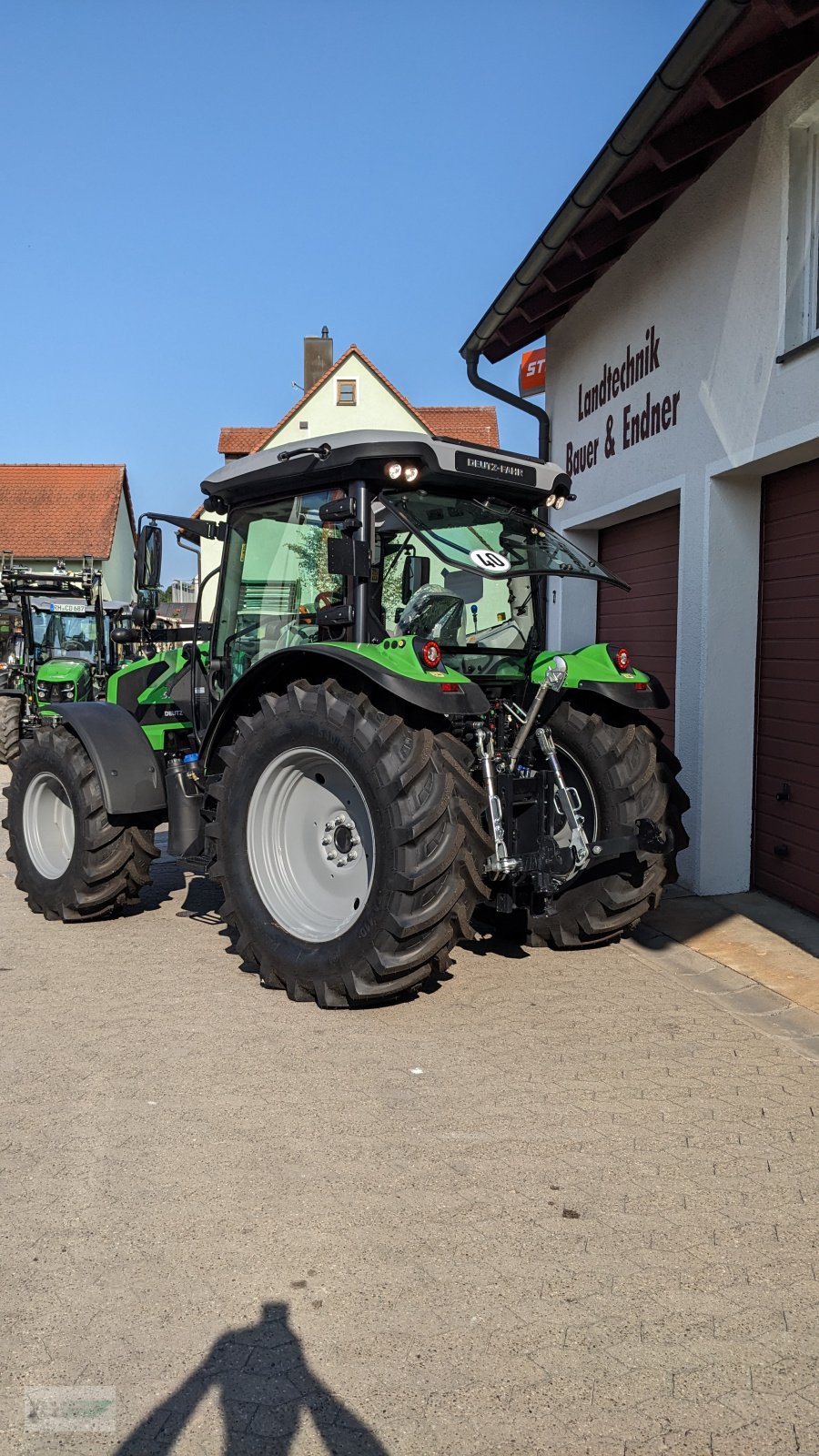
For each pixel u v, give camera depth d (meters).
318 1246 2.56
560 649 8.42
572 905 4.91
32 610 14.34
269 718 4.42
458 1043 3.90
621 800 4.69
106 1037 3.95
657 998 4.43
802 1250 2.56
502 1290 2.39
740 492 5.96
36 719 13.45
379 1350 2.19
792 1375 2.12
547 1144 3.09
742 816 6.10
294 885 4.51
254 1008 4.29
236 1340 2.22
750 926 5.42
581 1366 2.15
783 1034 4.02
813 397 4.98
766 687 5.97
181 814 5.21
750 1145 3.10
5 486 36.72
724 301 5.78
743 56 4.88
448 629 4.73
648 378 6.78
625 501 7.20
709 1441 1.95
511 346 9.20
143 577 5.21
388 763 3.98
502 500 4.86
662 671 7.18
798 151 5.16
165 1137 3.13
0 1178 2.89
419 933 4.01
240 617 5.19
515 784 4.38
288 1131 3.17
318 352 38.75
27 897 5.90
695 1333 2.25
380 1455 1.91
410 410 33.06
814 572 5.49
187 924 5.72
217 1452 1.92
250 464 4.87
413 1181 2.88
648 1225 2.67
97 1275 2.45
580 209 6.11
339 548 4.29
